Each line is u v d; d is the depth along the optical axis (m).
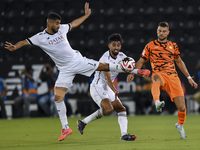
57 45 21.61
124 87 46.75
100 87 22.00
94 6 58.19
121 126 21.42
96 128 31.55
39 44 21.59
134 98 46.72
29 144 19.75
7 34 56.97
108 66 21.38
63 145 18.89
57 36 21.64
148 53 22.30
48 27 21.48
